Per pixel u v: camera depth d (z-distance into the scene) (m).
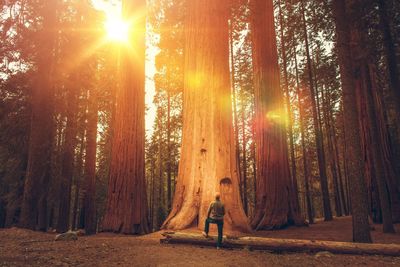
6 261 5.70
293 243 7.49
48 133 15.37
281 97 17.39
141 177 14.18
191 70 12.58
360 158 8.98
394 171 15.57
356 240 8.48
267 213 15.29
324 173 20.97
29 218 13.22
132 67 15.27
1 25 14.70
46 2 15.72
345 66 9.72
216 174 10.86
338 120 32.44
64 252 6.86
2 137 16.20
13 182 16.50
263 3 18.02
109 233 12.76
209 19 12.63
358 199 8.70
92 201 20.02
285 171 16.36
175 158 30.86
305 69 26.69
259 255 7.00
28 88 15.55
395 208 15.14
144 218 13.76
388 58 12.63
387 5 14.03
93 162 20.59
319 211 47.84
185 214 10.48
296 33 23.89
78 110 18.20
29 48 15.10
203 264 5.86
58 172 16.69
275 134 16.48
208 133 11.43
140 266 5.66
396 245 7.31
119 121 14.67
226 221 10.23
